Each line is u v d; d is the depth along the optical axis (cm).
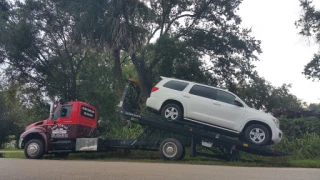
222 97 1242
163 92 1263
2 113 3052
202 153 1299
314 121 1989
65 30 2050
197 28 2181
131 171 835
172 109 1248
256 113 1216
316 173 906
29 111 2228
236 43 2084
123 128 1576
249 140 1210
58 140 1339
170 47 1886
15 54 1939
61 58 2070
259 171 936
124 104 1341
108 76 2131
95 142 1311
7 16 2056
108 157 1420
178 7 2136
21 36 1928
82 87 2098
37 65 2012
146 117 1257
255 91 2438
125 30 1708
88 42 1788
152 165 1042
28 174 750
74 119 1334
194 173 820
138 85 1398
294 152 1480
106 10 1773
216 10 2169
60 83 2062
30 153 1315
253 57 2158
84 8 1750
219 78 2192
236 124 1215
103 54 2042
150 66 2050
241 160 1324
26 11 1980
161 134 1372
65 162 1116
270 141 1212
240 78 2197
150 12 1852
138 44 1786
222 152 1308
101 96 2042
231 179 724
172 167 980
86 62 2156
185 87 1262
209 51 2175
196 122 1234
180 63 1966
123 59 2452
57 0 1925
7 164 995
